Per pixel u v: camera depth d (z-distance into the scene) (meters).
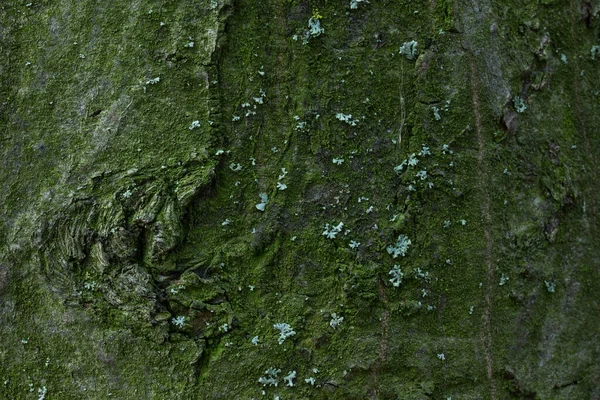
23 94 0.63
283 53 0.63
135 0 0.63
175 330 0.61
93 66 0.63
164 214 0.61
